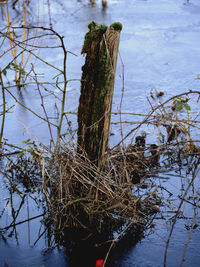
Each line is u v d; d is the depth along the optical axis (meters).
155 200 2.80
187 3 7.88
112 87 2.41
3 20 6.47
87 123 2.49
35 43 5.70
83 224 2.61
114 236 2.54
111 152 2.86
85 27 6.38
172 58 5.38
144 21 6.82
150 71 5.04
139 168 3.13
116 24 2.30
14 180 3.06
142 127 3.78
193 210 2.73
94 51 2.30
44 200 2.86
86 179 2.60
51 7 7.38
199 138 3.55
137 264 2.31
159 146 3.19
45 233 2.58
